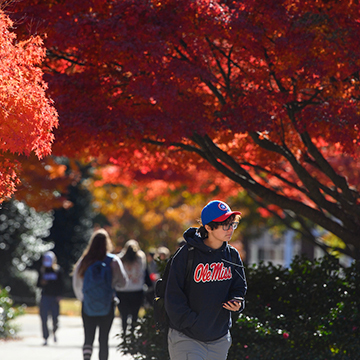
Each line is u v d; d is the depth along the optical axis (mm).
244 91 16047
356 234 18188
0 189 11125
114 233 70125
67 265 69938
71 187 68250
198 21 14539
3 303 25984
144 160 20828
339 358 13945
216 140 20188
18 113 9836
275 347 14125
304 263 16172
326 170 17453
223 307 9148
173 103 15328
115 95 16531
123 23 14102
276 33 15203
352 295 15469
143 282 21828
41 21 14305
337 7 14594
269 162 20344
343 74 15578
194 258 9086
